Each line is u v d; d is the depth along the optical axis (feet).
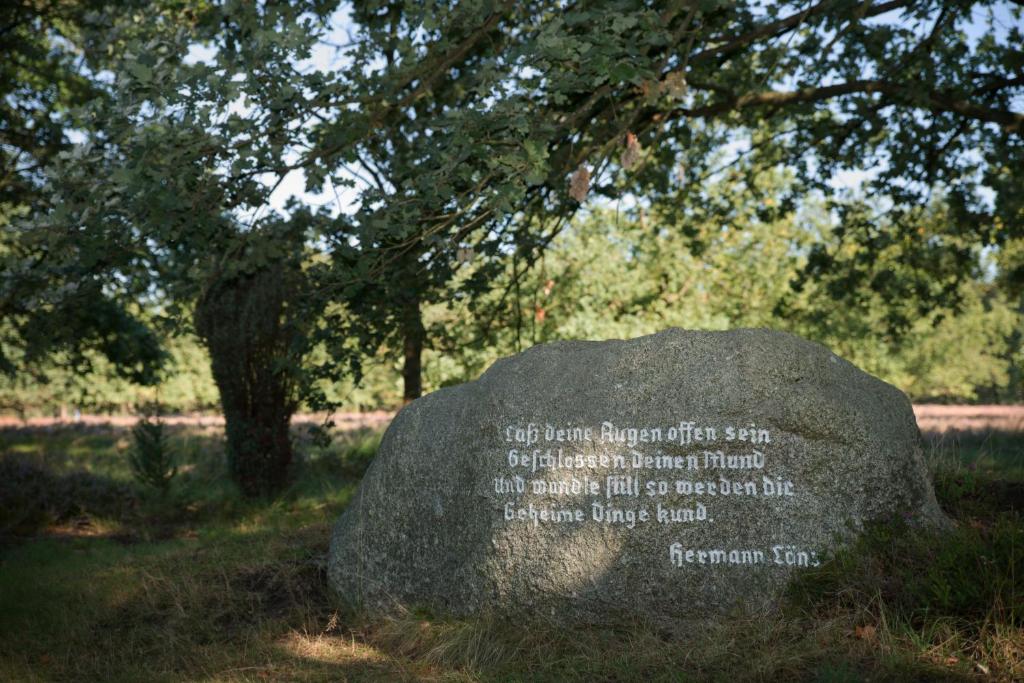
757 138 45.09
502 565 18.48
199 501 37.88
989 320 107.45
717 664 15.30
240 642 18.83
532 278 52.90
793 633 15.90
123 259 23.11
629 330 55.57
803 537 17.56
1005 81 34.60
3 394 100.07
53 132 40.14
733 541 17.62
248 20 20.57
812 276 41.96
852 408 18.12
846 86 31.96
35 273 23.30
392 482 20.74
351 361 28.19
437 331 32.01
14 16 40.01
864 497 17.80
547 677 15.58
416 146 25.55
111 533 32.91
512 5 21.26
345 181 21.88
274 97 20.39
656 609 17.47
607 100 26.61
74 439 67.77
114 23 28.19
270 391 35.37
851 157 38.91
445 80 28.45
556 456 18.62
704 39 27.27
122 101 20.12
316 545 25.44
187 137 19.45
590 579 17.78
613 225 56.59
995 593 14.84
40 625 20.24
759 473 17.84
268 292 34.27
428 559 19.89
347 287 25.30
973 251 44.19
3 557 28.07
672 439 18.11
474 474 19.36
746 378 18.21
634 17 18.75
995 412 90.33
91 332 45.37
